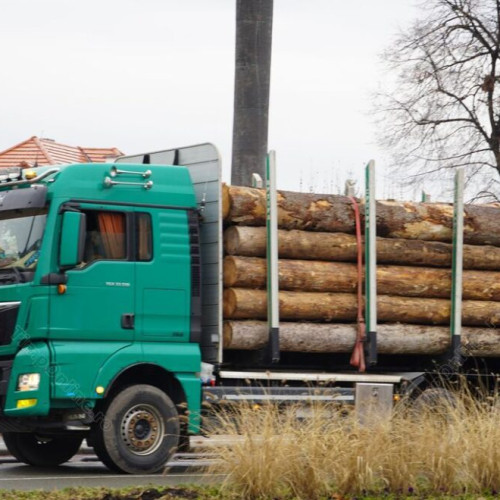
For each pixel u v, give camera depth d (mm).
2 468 19766
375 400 19609
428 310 21484
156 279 18453
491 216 22484
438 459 15008
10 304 17750
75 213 17625
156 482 16859
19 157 41344
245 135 24297
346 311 20531
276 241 19641
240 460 14141
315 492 14172
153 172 18672
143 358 18156
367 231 20688
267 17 24328
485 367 22766
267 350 19719
